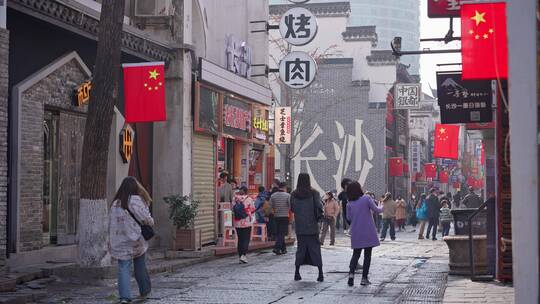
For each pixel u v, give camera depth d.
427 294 11.34
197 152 20.78
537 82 3.34
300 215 13.09
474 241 13.32
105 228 12.85
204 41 23.39
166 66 19.36
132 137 17.78
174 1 19.59
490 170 17.16
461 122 12.88
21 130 13.45
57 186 15.13
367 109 45.91
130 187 10.37
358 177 45.94
